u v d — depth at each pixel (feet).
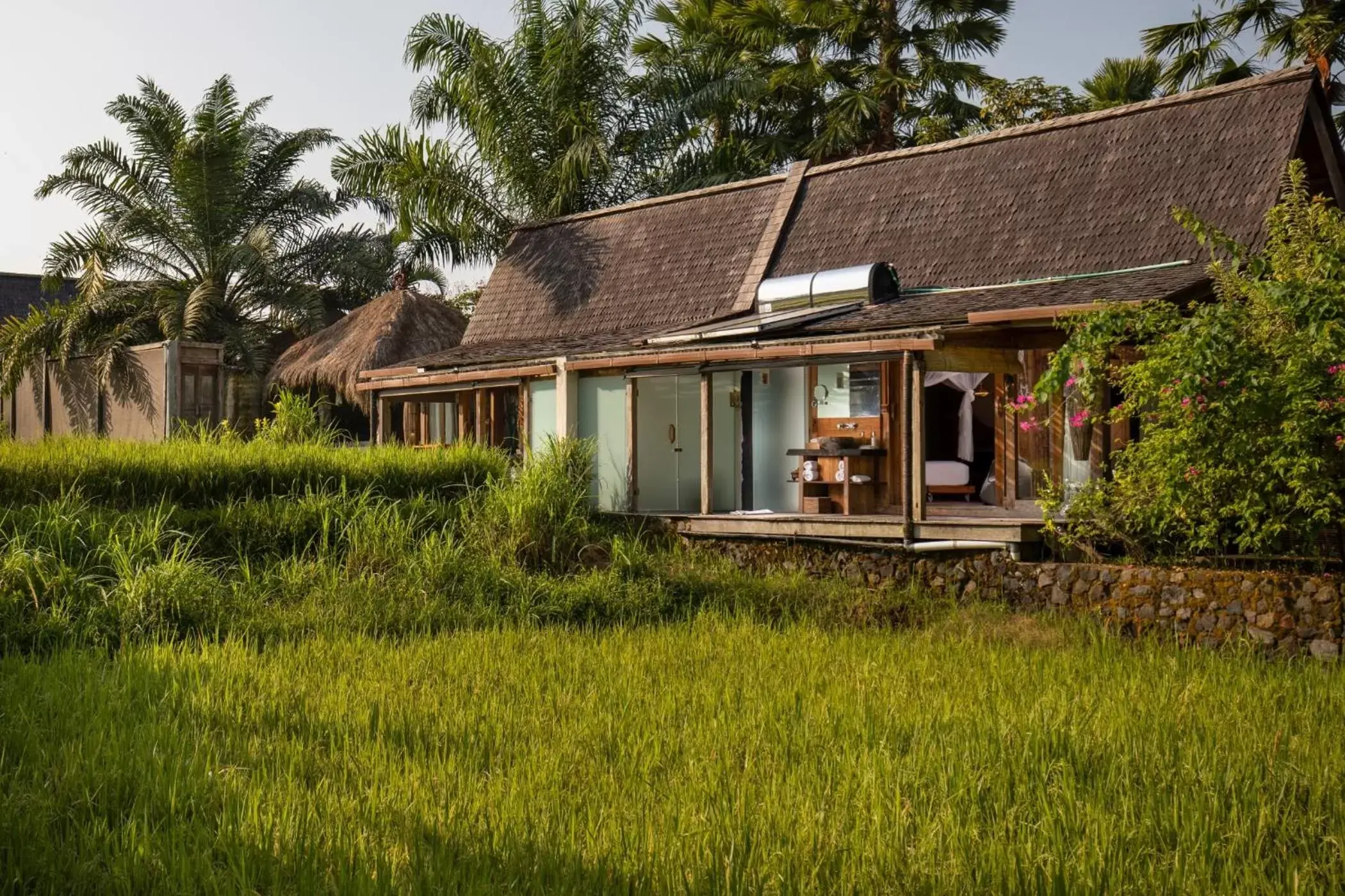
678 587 41.83
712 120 102.22
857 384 51.93
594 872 15.43
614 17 90.68
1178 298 40.83
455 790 18.79
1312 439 32.04
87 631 32.37
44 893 15.02
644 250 69.41
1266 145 48.14
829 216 60.90
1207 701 25.20
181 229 99.30
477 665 29.58
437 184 86.69
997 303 43.62
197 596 35.22
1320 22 71.87
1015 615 37.40
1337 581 31.89
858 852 16.31
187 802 18.04
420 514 46.78
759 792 18.85
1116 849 16.33
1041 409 48.60
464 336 73.87
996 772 19.75
